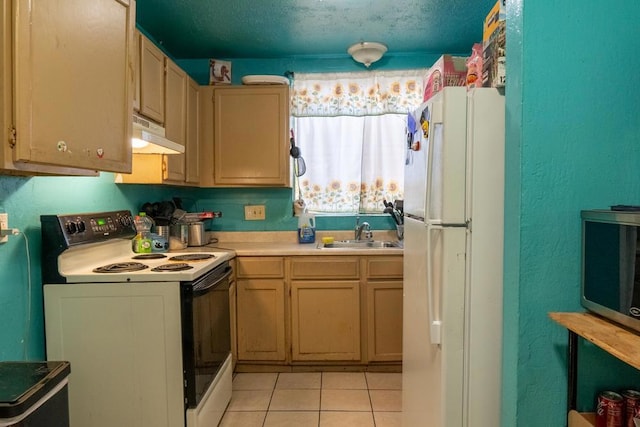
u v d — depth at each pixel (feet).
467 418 4.51
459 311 4.46
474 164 4.41
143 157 7.42
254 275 8.82
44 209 5.57
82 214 6.06
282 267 8.81
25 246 5.17
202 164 9.76
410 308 5.77
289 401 7.77
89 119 4.17
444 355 4.48
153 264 6.48
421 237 5.10
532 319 4.10
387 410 7.40
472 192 4.42
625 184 4.03
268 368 9.11
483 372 4.49
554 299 4.09
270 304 8.86
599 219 3.60
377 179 10.41
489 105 4.42
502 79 4.44
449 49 10.03
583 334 3.32
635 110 4.00
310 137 10.48
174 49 9.86
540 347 4.12
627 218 3.26
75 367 5.58
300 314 8.86
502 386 4.45
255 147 9.68
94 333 5.57
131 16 4.92
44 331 5.53
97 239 6.18
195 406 5.68
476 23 8.51
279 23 8.46
